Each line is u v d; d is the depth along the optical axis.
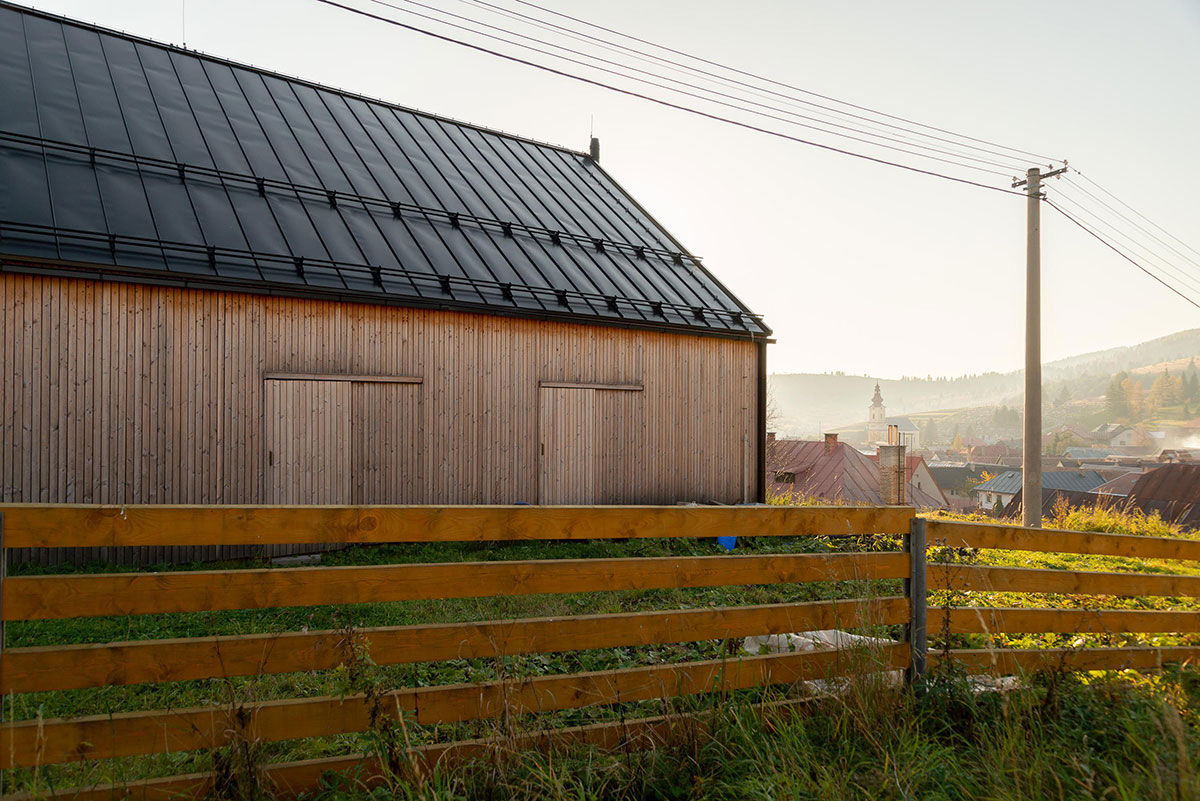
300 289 10.77
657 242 17.73
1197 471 42.56
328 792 2.88
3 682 2.65
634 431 14.45
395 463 11.70
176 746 2.80
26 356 9.03
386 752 2.92
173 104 13.36
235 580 2.94
